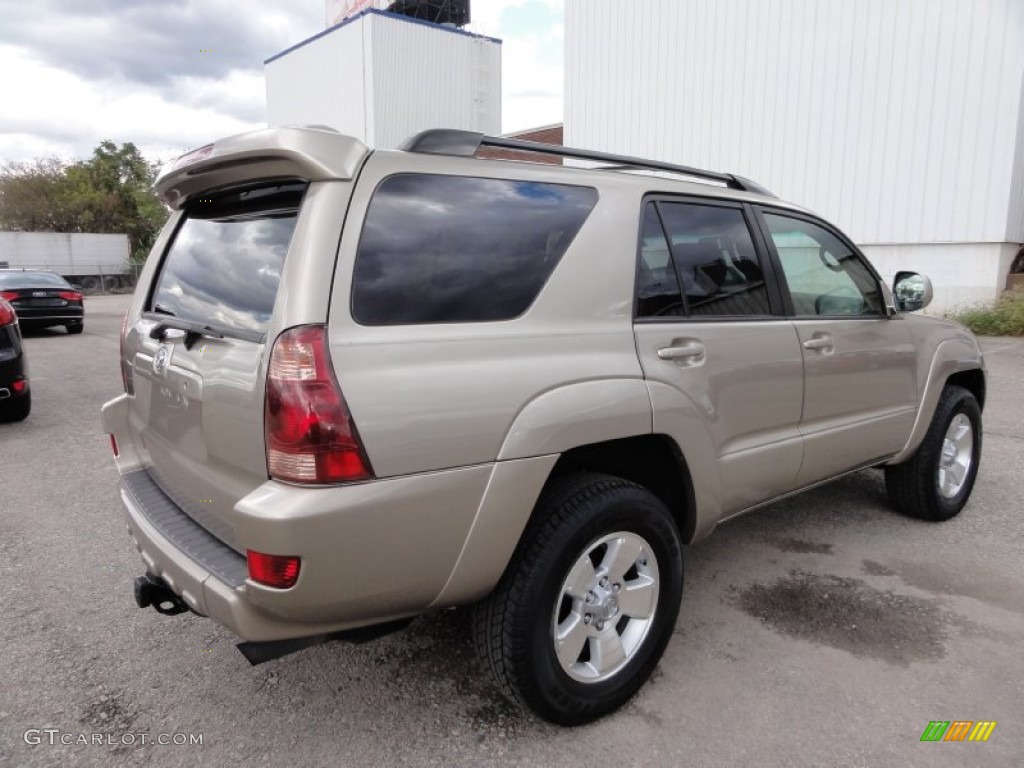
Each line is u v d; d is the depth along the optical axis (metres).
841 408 3.44
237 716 2.54
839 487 4.84
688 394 2.67
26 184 44.03
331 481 1.90
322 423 1.89
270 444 1.95
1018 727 2.45
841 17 13.01
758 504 3.19
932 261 12.48
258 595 1.93
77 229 44.75
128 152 48.22
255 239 2.30
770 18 13.98
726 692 2.65
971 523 4.19
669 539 2.60
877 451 3.70
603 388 2.38
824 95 13.40
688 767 2.27
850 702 2.58
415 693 2.66
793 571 3.61
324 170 2.03
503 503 2.15
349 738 2.42
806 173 13.81
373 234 2.08
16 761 2.31
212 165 2.28
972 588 3.41
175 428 2.47
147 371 2.67
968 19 11.55
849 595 3.36
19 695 2.65
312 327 1.93
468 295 2.21
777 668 2.79
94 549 3.93
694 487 2.74
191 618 3.20
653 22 16.00
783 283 3.23
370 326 2.01
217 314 2.32
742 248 3.11
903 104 12.43
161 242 2.97
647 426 2.50
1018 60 11.12
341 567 1.94
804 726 2.46
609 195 2.63
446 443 2.05
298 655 2.90
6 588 3.48
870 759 2.30
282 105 35.66
